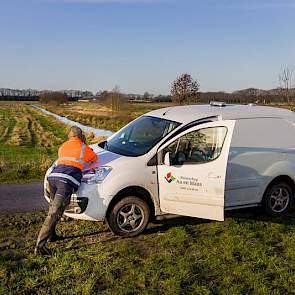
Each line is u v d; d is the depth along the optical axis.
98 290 4.25
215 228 6.18
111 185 5.58
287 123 6.94
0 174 10.16
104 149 6.61
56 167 5.39
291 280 4.55
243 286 4.36
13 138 29.06
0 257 5.00
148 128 6.53
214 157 5.81
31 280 4.39
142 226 5.86
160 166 5.87
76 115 56.66
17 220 6.54
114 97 56.34
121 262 4.92
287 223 6.55
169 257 5.05
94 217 5.55
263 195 6.70
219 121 5.91
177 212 5.89
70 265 4.81
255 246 5.46
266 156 6.62
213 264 4.88
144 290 4.25
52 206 5.18
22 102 135.00
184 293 4.21
